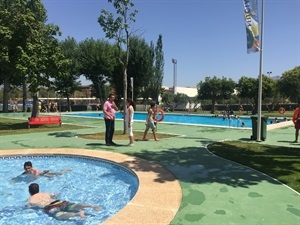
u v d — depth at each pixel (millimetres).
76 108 55594
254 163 9570
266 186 7219
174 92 74125
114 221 5117
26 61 18938
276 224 5047
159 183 7398
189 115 39375
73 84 52531
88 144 13680
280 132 18500
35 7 25094
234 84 56812
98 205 6629
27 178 8836
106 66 53000
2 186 8164
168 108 51656
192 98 66188
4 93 46750
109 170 9719
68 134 17344
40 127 21484
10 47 19672
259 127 14508
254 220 5215
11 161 10984
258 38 14039
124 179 8695
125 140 14852
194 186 7195
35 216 6020
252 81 52906
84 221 5730
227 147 12664
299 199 6324
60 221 5758
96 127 21469
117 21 16156
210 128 21000
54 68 20391
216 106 58750
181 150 12000
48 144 13781
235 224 5043
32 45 19688
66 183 8344
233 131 19047
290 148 12422
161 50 56969
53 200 6793
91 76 54438
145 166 9188
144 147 12773
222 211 5625
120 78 54344
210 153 11359
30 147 12984
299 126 14188
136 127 22000
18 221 5828
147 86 56062
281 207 5855
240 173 8414
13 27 19531
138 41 52906
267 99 56594
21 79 20469
